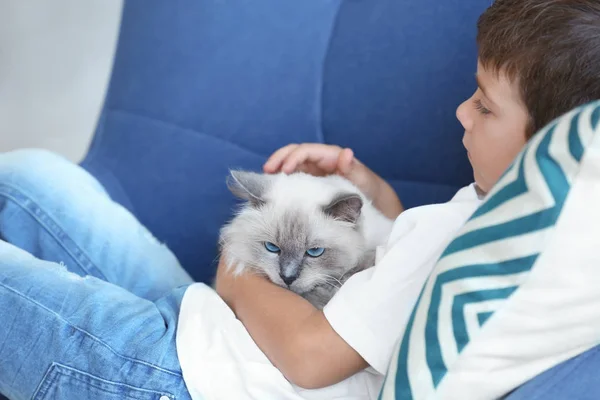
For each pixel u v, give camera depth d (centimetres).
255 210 130
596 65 86
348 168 145
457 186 156
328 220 127
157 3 176
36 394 104
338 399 104
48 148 231
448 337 77
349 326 97
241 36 170
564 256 71
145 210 174
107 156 179
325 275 125
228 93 171
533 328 74
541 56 89
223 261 129
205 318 109
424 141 155
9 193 139
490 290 74
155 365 102
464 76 149
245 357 103
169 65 174
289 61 168
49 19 243
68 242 141
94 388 102
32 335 106
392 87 157
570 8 89
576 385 74
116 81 182
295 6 167
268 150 171
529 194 72
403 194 160
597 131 69
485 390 76
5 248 120
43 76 242
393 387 80
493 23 98
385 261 100
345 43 162
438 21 152
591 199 69
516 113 94
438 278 79
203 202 172
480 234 76
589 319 74
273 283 120
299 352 97
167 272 148
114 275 143
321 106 167
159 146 174
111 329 106
